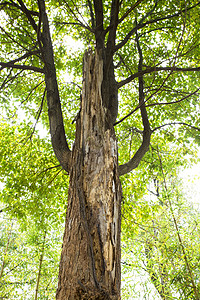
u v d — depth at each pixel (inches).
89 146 92.5
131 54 232.5
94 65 113.0
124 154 245.4
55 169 217.2
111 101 137.4
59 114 135.3
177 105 230.8
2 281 306.0
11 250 341.4
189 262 159.5
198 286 150.3
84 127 98.3
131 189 219.3
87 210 79.4
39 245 271.6
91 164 88.0
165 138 241.0
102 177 85.0
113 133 96.7
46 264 295.6
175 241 172.7
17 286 307.3
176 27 199.2
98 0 141.6
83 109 102.7
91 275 67.1
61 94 256.7
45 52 154.8
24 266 308.8
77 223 77.2
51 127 131.6
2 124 230.1
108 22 207.5
